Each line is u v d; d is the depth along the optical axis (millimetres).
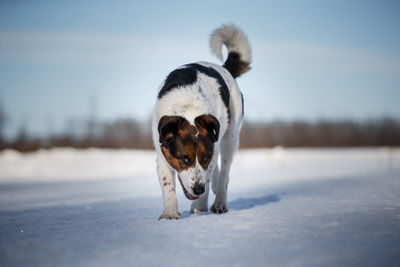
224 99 4914
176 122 4125
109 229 3805
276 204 5570
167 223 3961
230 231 3436
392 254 2434
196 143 4145
